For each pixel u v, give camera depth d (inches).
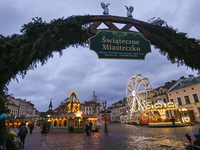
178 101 1369.3
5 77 111.0
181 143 304.5
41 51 123.1
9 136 113.9
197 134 174.1
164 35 167.5
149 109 1155.9
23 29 121.0
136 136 481.7
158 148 267.0
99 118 2588.6
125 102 2765.7
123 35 160.2
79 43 146.4
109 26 161.9
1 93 112.1
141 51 160.2
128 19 167.8
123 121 2092.8
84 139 455.5
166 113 1465.3
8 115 113.5
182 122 995.3
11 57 111.1
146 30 171.6
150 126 959.0
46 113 948.6
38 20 129.0
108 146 311.4
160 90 1700.3
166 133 528.4
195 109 1193.4
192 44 160.7
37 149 307.4
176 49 162.9
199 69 165.9
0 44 108.7
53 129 818.8
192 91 1237.1
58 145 351.9
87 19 150.6
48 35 125.3
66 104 917.8
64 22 132.5
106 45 152.1
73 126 799.7
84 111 2787.9
